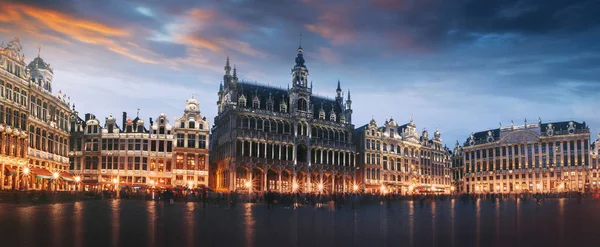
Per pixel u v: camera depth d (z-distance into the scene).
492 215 42.31
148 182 94.75
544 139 151.38
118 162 94.25
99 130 95.12
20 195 50.91
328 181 112.88
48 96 78.88
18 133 67.94
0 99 62.94
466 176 172.38
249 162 99.31
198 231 26.27
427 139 144.12
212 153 115.38
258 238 23.66
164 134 97.12
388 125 130.38
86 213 38.06
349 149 117.56
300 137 108.56
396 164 130.88
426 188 138.62
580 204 67.81
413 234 25.97
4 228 25.41
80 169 93.88
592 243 22.20
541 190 148.88
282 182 105.94
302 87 111.81
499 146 162.62
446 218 38.34
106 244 20.41
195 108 99.88
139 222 30.86
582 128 144.62
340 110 122.94
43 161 77.00
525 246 21.19
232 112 101.44
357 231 27.50
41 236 22.47
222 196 69.19
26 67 74.94
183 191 80.62
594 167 142.62
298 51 115.12
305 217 39.09
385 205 66.00
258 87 111.31
